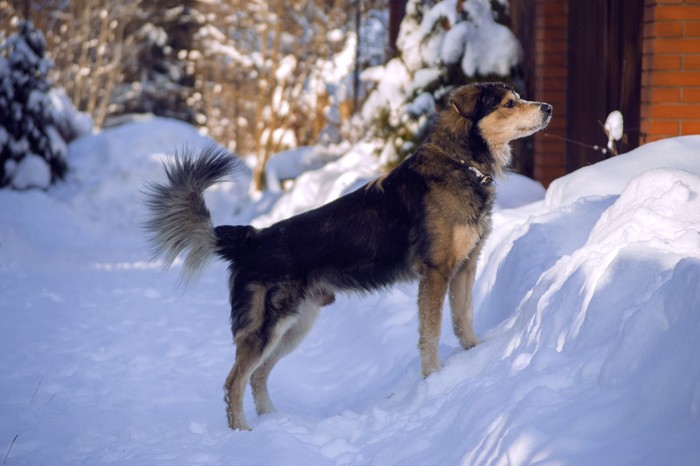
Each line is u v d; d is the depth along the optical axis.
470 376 4.38
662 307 2.95
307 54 23.53
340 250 5.07
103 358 6.72
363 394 5.44
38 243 14.95
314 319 5.38
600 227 4.57
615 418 2.76
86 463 4.21
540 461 2.73
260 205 17.33
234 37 26.39
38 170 17.78
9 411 5.18
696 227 3.77
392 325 6.35
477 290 6.36
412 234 5.05
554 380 3.27
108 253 14.81
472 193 5.05
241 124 29.25
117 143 19.09
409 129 11.86
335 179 12.82
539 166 10.23
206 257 5.22
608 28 8.67
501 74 11.30
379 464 3.79
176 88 34.53
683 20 7.05
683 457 2.36
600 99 8.91
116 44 32.19
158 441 4.63
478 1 11.50
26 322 8.09
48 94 18.58
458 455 3.32
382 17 20.73
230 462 4.09
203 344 7.23
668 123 7.19
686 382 2.57
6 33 27.69
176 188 5.21
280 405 5.37
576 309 3.69
